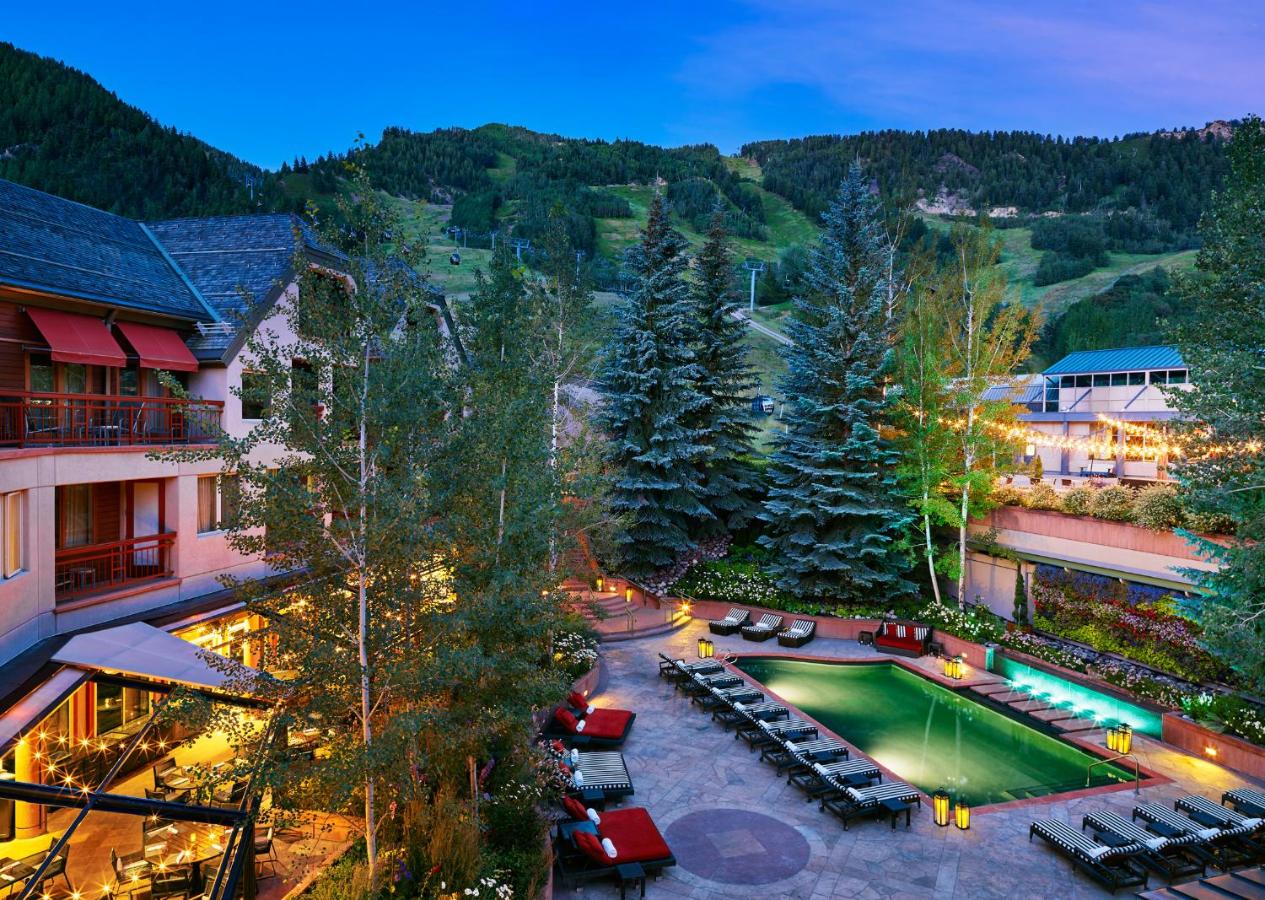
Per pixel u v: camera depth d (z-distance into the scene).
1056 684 23.19
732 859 14.15
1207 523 20.33
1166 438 24.33
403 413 10.59
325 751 12.73
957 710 22.64
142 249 21.47
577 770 16.58
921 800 16.67
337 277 11.43
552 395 26.91
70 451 14.44
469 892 10.70
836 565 29.86
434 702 11.53
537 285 27.72
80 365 17.52
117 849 12.41
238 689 10.56
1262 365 14.38
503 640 12.76
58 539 16.14
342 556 10.67
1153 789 17.00
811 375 31.61
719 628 30.19
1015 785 17.56
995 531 28.30
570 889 13.27
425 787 13.23
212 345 18.84
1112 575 24.11
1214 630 14.20
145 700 17.12
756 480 37.44
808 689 24.42
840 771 16.67
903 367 29.89
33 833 12.81
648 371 33.41
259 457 20.00
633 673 25.64
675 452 33.31
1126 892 13.10
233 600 17.44
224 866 9.67
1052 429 37.03
